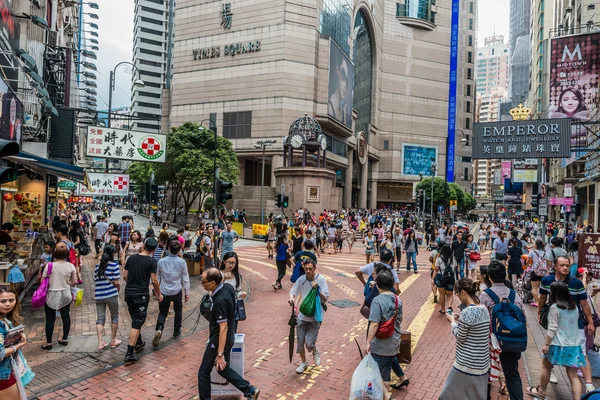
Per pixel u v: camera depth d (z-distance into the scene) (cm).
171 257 764
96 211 6556
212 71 5756
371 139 7956
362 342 782
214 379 543
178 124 5959
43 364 643
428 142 8825
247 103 5503
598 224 2836
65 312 722
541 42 6184
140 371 629
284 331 844
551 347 532
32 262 1134
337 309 1025
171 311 979
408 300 1159
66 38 3697
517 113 6419
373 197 8562
